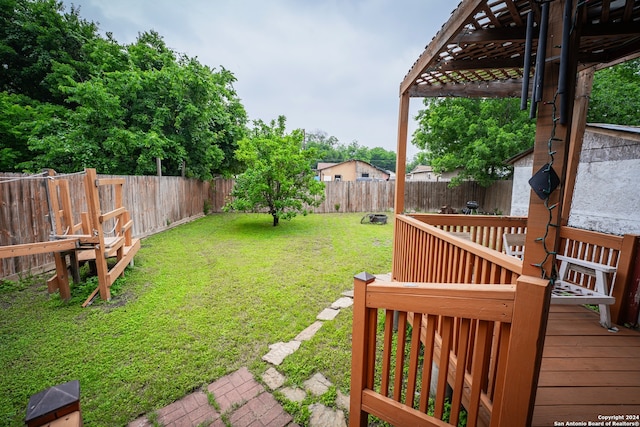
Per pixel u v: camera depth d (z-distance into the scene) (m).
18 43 9.20
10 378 2.13
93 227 3.33
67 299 3.40
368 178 27.83
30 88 9.60
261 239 7.05
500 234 3.65
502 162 9.95
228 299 3.55
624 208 5.23
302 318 3.09
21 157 7.61
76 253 3.70
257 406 1.92
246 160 8.74
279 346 2.58
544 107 1.03
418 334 1.38
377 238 7.35
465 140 11.47
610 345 2.06
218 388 2.07
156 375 2.18
